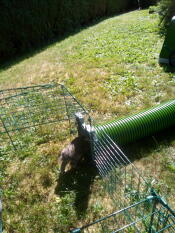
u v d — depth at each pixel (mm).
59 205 3207
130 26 11992
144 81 6082
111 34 11094
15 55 11633
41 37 12648
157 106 4418
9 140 4555
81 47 9914
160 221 2426
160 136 4270
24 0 11594
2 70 9398
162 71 6527
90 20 16641
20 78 7746
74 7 14586
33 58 10016
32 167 3826
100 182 3449
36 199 3330
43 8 12469
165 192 3246
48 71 7805
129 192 3104
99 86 6234
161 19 10922
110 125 3967
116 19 14883
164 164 3680
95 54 8742
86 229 2887
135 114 4270
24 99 5887
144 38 9609
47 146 4309
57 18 13492
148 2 19281
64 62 8453
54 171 3742
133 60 7535
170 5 10297
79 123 3711
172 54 6621
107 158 3424
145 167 3674
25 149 4285
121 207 3021
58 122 4898
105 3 17625
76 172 3666
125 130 3947
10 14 11109
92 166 3748
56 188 3471
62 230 2936
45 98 5805
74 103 5453
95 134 3518
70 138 4469
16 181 3631
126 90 5816
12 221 3057
